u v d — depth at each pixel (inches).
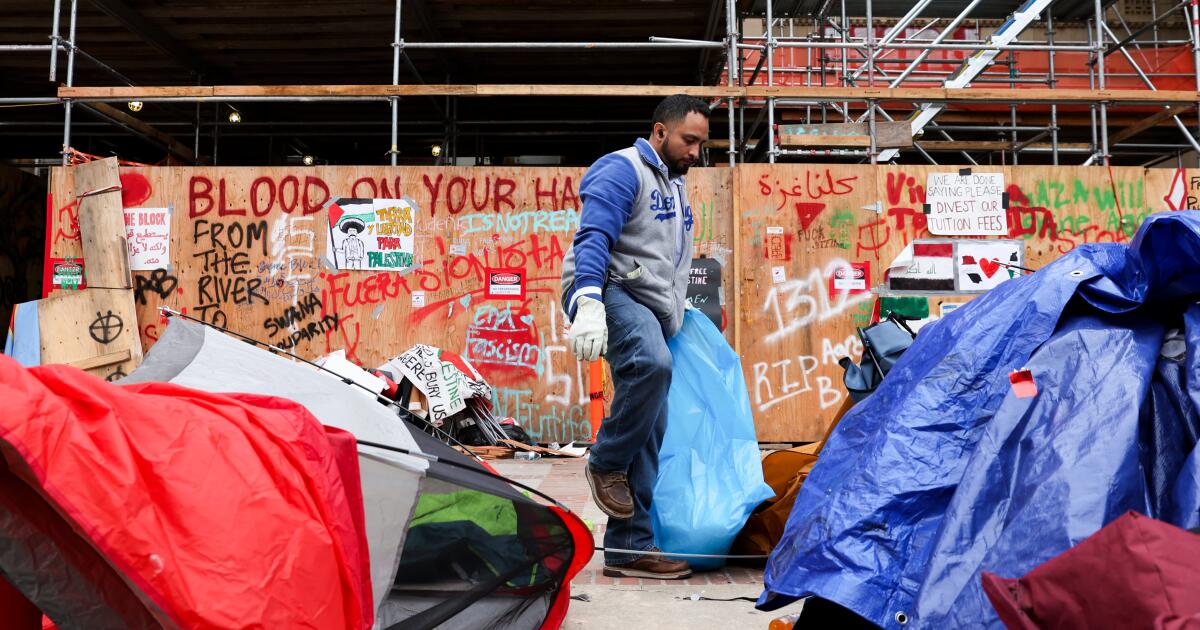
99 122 520.4
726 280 312.2
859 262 310.7
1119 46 426.3
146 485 56.2
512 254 314.5
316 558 61.0
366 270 314.3
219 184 317.1
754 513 144.2
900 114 486.0
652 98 489.4
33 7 378.3
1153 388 78.6
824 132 327.6
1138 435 74.5
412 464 85.1
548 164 597.9
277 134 517.3
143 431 58.2
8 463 54.8
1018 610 59.0
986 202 313.6
